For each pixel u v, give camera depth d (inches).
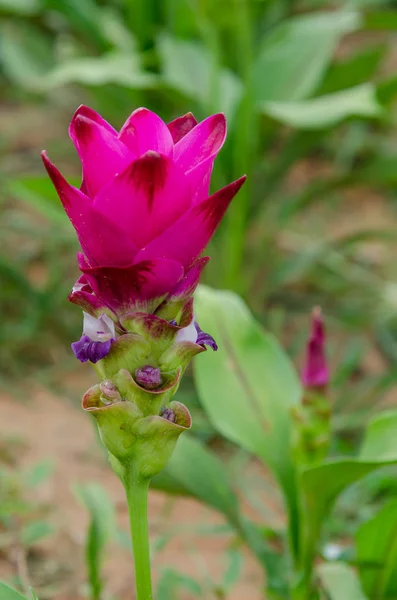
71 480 41.8
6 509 34.9
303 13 86.8
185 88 55.9
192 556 37.5
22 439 44.1
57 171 22.0
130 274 22.6
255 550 32.3
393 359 54.5
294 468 31.7
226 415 32.4
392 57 97.0
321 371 29.8
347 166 77.1
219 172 56.9
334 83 64.2
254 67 59.7
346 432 47.5
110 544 37.6
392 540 30.4
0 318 53.3
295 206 59.4
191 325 23.4
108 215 22.4
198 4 52.7
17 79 69.9
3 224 62.4
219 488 32.7
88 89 66.7
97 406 23.9
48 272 58.1
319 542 30.8
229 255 55.1
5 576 34.5
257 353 33.6
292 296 60.6
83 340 23.2
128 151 22.4
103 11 73.1
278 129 60.0
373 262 65.7
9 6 65.9
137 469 23.9
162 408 23.9
